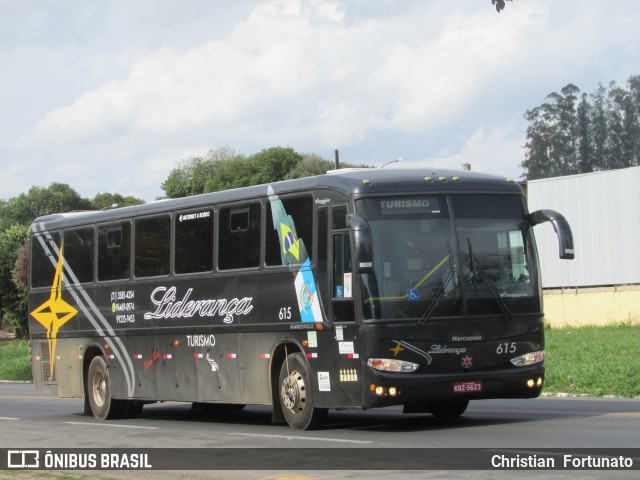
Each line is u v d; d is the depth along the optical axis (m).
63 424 19.84
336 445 13.59
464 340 14.42
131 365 20.30
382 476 10.65
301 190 15.81
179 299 18.83
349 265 14.67
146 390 19.83
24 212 136.62
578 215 54.62
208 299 18.02
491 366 14.56
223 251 17.72
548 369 25.31
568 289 54.47
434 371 14.30
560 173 104.50
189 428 17.78
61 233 22.70
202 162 116.75
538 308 14.95
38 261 23.48
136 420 20.45
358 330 14.39
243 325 17.06
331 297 14.98
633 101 103.38
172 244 19.12
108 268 21.09
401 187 14.73
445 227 14.70
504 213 15.09
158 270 19.52
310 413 15.56
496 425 15.23
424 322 14.29
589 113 104.50
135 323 20.16
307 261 15.58
